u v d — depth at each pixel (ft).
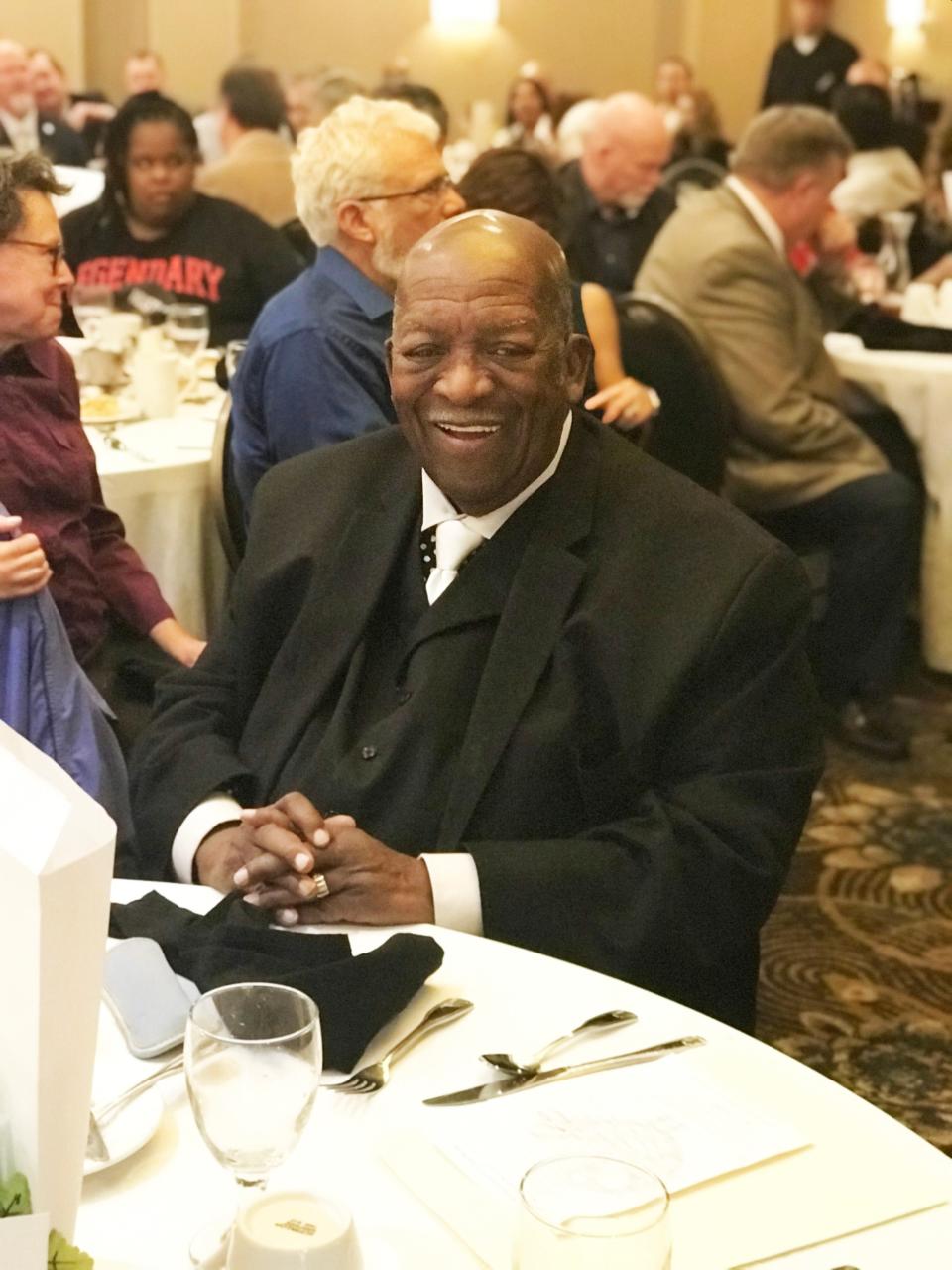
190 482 9.96
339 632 5.59
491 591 5.36
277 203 19.38
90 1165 3.23
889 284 17.74
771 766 5.23
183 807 5.49
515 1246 2.61
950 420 13.42
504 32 33.22
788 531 13.44
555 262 5.37
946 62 30.99
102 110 26.73
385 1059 3.73
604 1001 4.06
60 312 7.84
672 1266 3.04
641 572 5.32
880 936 9.87
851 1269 3.08
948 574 13.88
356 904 4.71
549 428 5.32
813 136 13.34
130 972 3.92
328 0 32.71
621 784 5.22
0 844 2.44
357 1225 3.15
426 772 5.28
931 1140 7.71
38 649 6.05
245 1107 2.94
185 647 8.61
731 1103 3.60
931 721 13.51
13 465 7.73
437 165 8.71
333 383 8.65
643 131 17.67
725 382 13.19
